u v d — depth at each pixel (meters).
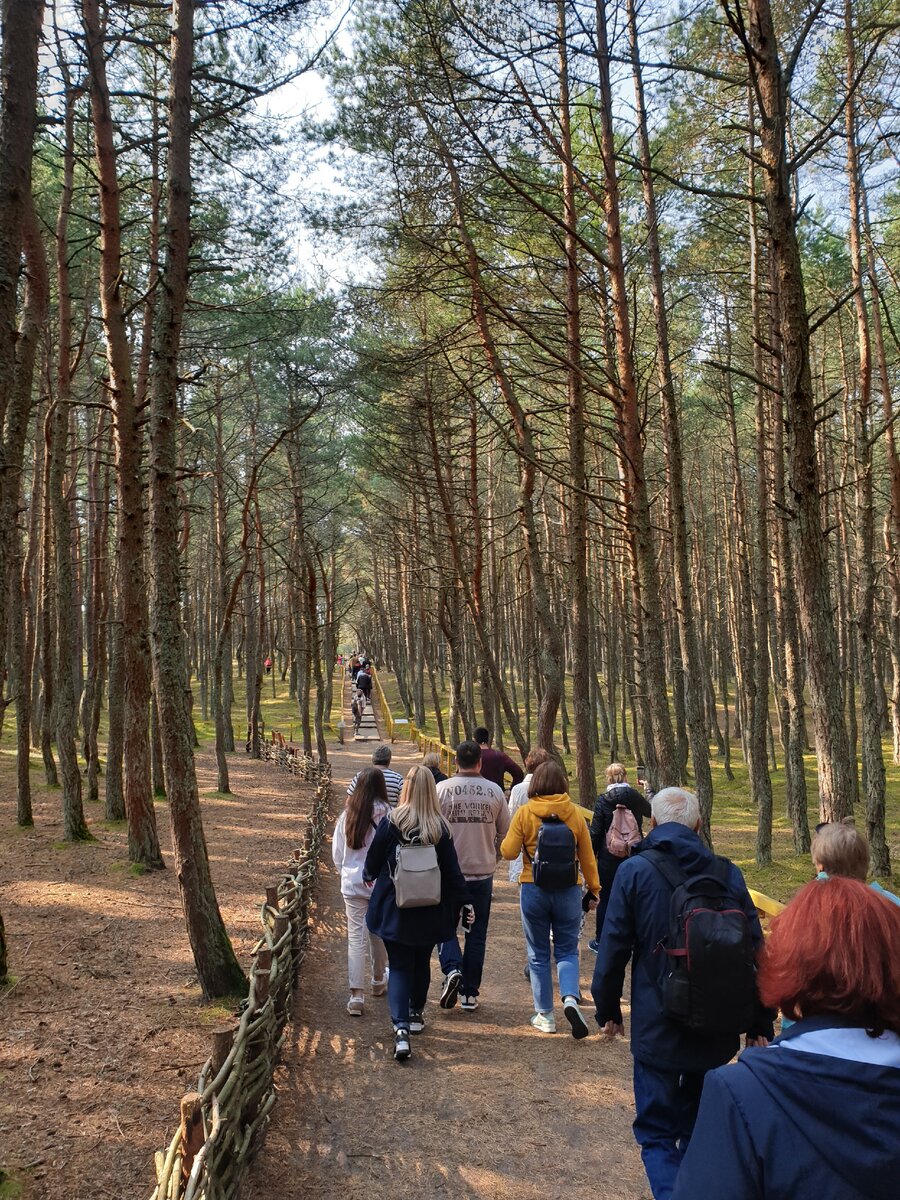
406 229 10.77
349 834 6.14
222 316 16.34
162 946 6.97
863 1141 1.28
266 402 25.55
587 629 11.19
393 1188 3.96
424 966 5.59
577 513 11.10
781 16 9.41
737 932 2.86
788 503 15.59
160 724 5.92
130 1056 4.89
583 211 11.50
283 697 49.12
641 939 3.15
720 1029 2.82
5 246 5.09
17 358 6.90
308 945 7.81
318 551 20.73
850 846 2.91
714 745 32.72
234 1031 4.04
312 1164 4.17
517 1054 5.40
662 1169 2.96
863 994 1.38
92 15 8.34
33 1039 4.98
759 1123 1.35
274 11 6.77
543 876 5.49
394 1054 5.35
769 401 16.48
